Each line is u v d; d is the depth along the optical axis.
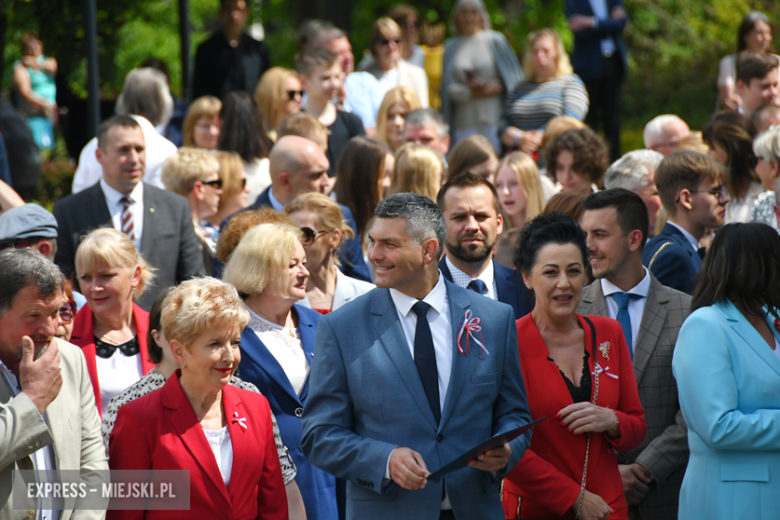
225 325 14.23
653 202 24.02
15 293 13.56
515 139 35.66
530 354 15.98
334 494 17.66
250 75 42.06
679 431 17.41
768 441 14.34
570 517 15.48
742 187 26.69
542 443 15.66
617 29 42.22
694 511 15.16
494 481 14.42
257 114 31.69
